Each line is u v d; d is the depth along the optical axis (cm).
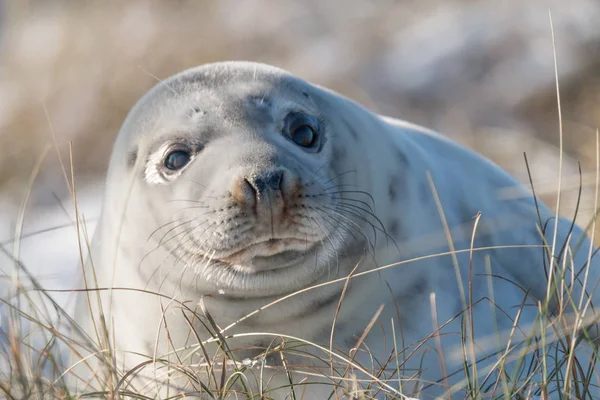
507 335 1562
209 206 1449
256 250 1432
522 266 1712
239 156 1474
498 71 4109
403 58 4312
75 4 5394
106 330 1446
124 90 4272
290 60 4591
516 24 4294
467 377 1391
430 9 4725
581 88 3919
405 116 4022
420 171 1694
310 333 1519
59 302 2377
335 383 1365
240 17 5003
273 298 1492
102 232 1675
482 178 1811
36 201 3684
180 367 1421
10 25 5478
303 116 1574
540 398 1411
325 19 4931
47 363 1761
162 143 1567
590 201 2572
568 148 3459
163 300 1535
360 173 1588
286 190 1421
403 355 1520
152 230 1541
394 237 1595
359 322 1531
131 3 5216
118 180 1638
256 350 1508
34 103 4347
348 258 1518
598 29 4134
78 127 4116
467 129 3731
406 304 1563
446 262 1630
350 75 4306
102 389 1440
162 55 4550
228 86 1612
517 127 3781
